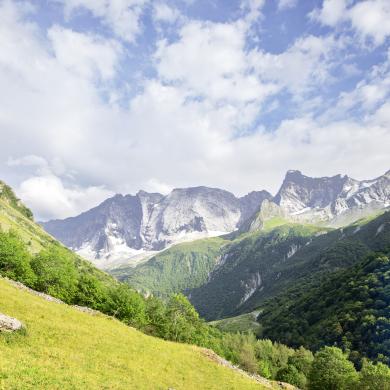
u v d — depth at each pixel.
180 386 46.28
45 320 50.56
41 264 107.88
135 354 52.00
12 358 32.94
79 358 40.81
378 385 92.25
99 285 115.00
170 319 126.56
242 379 61.53
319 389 105.38
